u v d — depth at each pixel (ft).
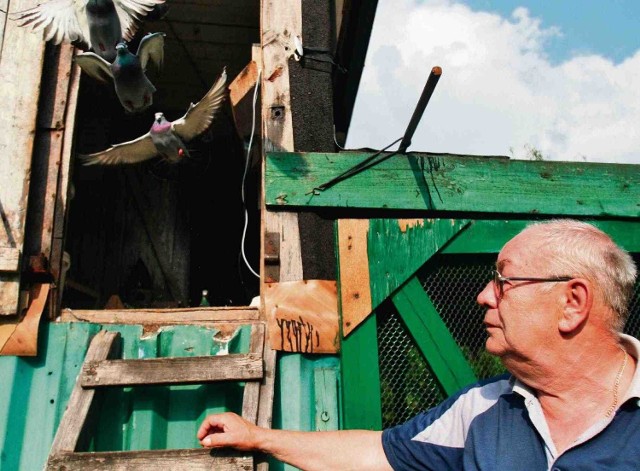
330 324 8.82
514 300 5.51
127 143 10.15
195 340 8.84
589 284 5.30
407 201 9.43
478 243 9.29
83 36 8.66
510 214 9.68
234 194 19.25
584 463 4.89
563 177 9.87
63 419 7.22
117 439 8.11
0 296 8.51
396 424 8.75
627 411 5.01
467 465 5.62
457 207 9.50
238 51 16.28
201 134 10.21
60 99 9.84
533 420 5.32
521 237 5.82
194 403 8.39
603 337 5.32
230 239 18.99
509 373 6.24
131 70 8.55
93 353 8.12
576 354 5.32
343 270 8.86
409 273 8.96
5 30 9.80
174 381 7.75
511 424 5.56
